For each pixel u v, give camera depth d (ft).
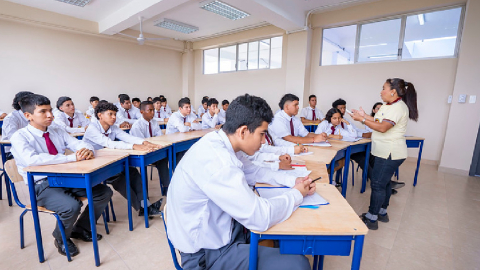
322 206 3.17
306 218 2.86
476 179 10.80
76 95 18.45
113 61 20.18
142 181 6.37
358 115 6.47
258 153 5.31
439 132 12.84
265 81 19.75
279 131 7.78
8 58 15.48
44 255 5.27
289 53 16.93
